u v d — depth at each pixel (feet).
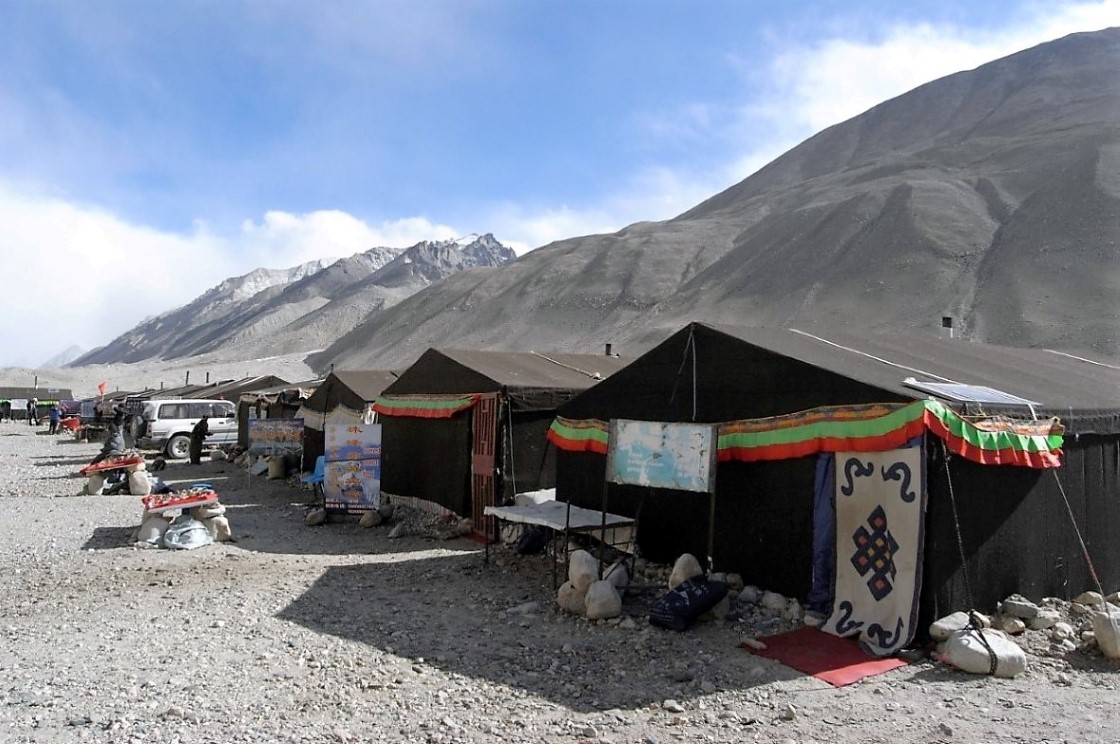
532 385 44.29
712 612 25.88
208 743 16.94
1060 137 339.36
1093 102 394.93
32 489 62.49
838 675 21.18
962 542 24.50
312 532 44.86
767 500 28.19
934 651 22.81
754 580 28.45
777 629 24.99
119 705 19.02
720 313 289.74
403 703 19.52
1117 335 187.42
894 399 24.32
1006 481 25.89
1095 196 257.55
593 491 36.35
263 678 21.17
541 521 31.68
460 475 45.47
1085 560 28.14
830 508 26.27
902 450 24.27
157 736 17.20
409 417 51.75
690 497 31.65
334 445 47.83
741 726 18.12
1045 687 20.48
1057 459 26.55
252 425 70.79
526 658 22.93
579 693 20.22
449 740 17.37
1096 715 18.63
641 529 33.58
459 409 45.60
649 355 33.24
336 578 33.04
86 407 141.49
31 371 409.08
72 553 37.78
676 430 28.19
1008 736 17.49
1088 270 224.33
